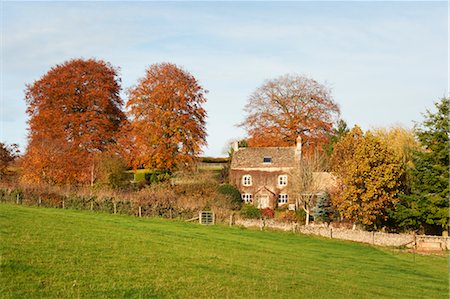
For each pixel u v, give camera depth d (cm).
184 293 2145
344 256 3862
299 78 8594
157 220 5134
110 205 5497
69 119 7094
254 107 8650
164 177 6738
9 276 2077
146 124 6938
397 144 6494
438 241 4681
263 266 2941
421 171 5212
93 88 7500
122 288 2111
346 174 5244
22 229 3133
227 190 6169
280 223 5094
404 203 5334
